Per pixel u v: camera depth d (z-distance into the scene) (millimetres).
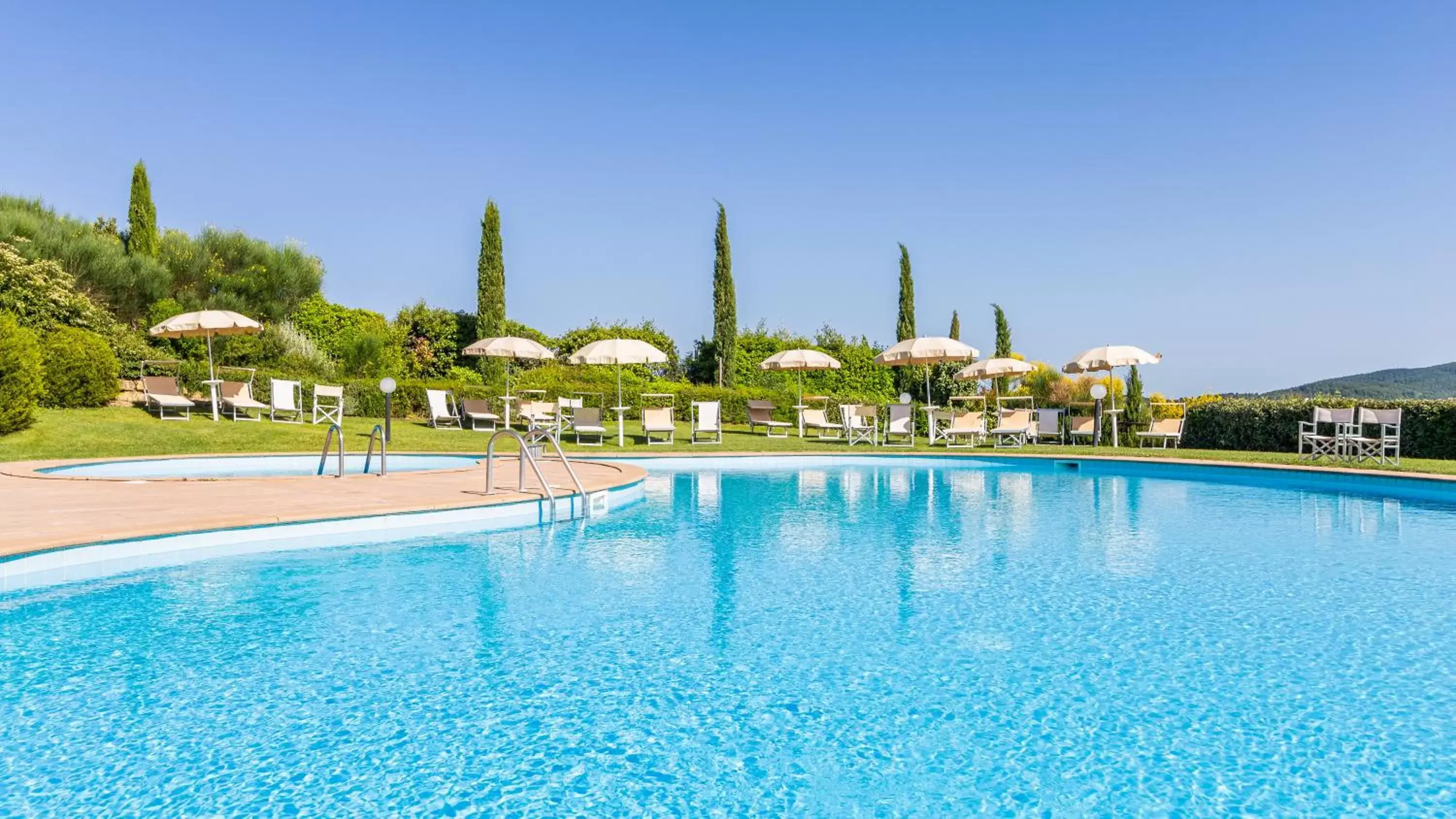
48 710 2895
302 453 12523
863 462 14234
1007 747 2605
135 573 5180
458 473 9914
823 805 2223
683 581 5023
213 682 3197
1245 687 3156
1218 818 2143
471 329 24609
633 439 17078
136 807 2176
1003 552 5973
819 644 3736
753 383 24766
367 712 2896
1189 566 5441
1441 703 2969
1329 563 5582
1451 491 8852
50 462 10633
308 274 23656
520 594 4672
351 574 5195
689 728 2770
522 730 2750
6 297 15242
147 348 16438
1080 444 16984
